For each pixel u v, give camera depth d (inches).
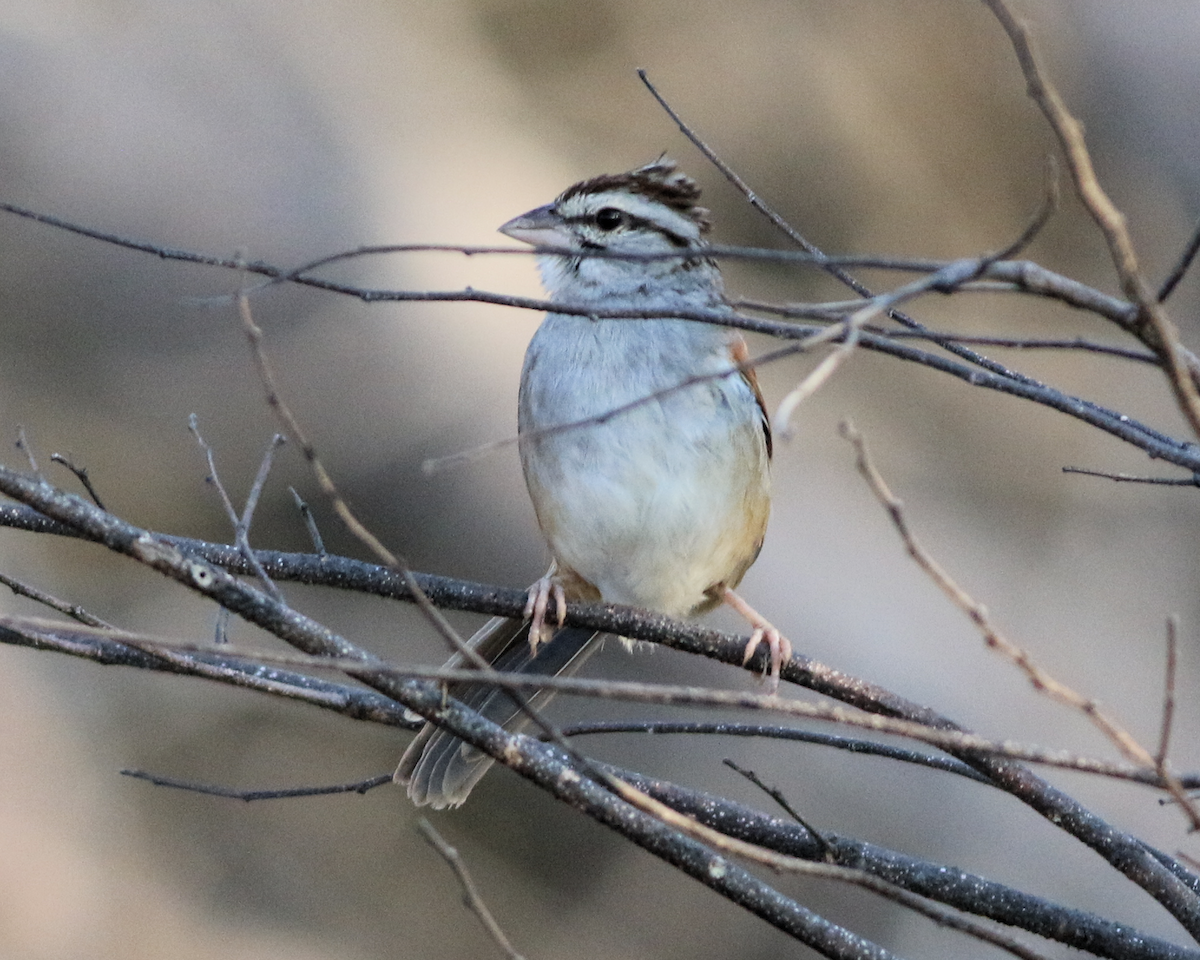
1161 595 554.3
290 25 621.3
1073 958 370.6
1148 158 652.1
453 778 240.8
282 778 505.7
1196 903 189.6
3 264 544.7
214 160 575.8
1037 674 151.3
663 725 213.8
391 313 555.5
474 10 649.0
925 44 655.8
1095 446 592.1
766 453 280.4
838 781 487.5
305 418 537.6
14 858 460.4
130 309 553.6
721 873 180.5
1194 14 669.9
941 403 597.9
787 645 223.3
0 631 208.2
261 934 474.9
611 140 631.2
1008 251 138.3
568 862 497.7
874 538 552.7
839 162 636.1
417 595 162.7
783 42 652.7
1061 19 665.0
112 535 171.5
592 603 232.1
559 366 270.1
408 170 593.0
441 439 542.0
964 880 210.8
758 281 610.9
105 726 502.3
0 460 521.7
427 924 485.1
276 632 177.9
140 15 602.5
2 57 576.7
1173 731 515.2
